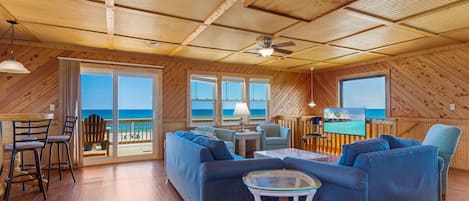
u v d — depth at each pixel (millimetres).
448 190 3484
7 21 3389
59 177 4098
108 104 5195
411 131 5199
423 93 5016
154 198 3225
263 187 2018
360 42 4375
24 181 3182
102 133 5141
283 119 7074
